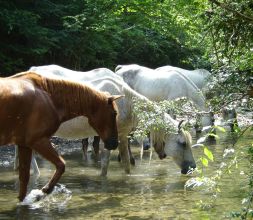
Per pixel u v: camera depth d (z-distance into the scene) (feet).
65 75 29.91
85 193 23.54
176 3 29.55
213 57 13.83
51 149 21.34
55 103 21.70
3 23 50.21
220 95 12.87
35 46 52.26
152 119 15.08
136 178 27.48
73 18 55.62
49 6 55.62
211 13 11.81
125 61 74.33
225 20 11.46
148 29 72.28
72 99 22.07
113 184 25.76
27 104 20.77
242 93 12.35
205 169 28.37
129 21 63.52
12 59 52.21
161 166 31.40
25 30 49.70
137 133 15.23
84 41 58.39
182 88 43.09
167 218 18.67
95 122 22.72
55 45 53.78
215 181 13.85
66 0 58.23
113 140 22.98
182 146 27.96
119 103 27.45
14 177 27.53
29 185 25.34
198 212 19.43
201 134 44.68
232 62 12.58
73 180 26.91
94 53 60.49
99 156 36.09
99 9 57.52
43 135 21.18
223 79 12.76
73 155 36.35
